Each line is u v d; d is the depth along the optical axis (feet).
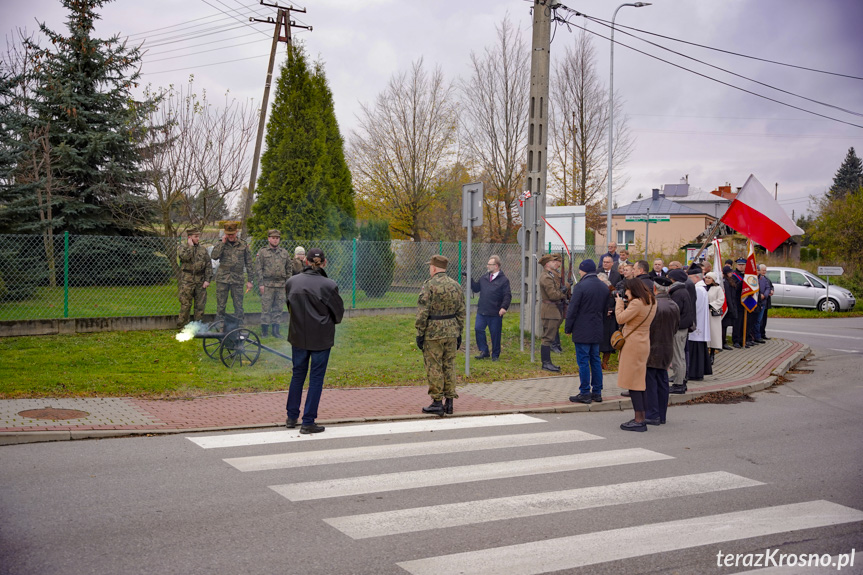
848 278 103.55
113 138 70.49
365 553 14.10
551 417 28.89
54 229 69.77
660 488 19.20
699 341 37.60
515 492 18.54
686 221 174.60
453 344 28.17
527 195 41.96
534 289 41.83
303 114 59.41
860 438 25.76
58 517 15.61
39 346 36.91
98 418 24.73
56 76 72.33
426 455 22.20
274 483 18.74
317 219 59.36
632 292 26.63
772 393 36.11
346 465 20.76
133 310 47.67
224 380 32.30
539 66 46.11
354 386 33.14
